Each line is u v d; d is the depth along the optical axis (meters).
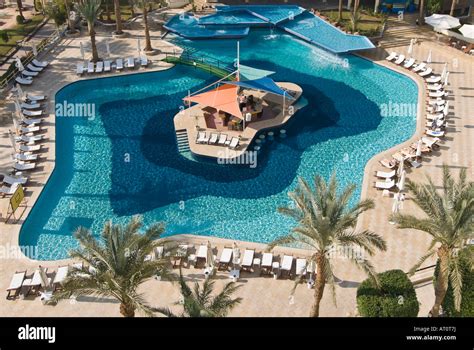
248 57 51.59
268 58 51.50
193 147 37.59
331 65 50.16
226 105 38.69
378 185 33.59
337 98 44.78
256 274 27.62
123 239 21.25
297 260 27.88
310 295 26.41
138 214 32.56
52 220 32.09
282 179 35.34
